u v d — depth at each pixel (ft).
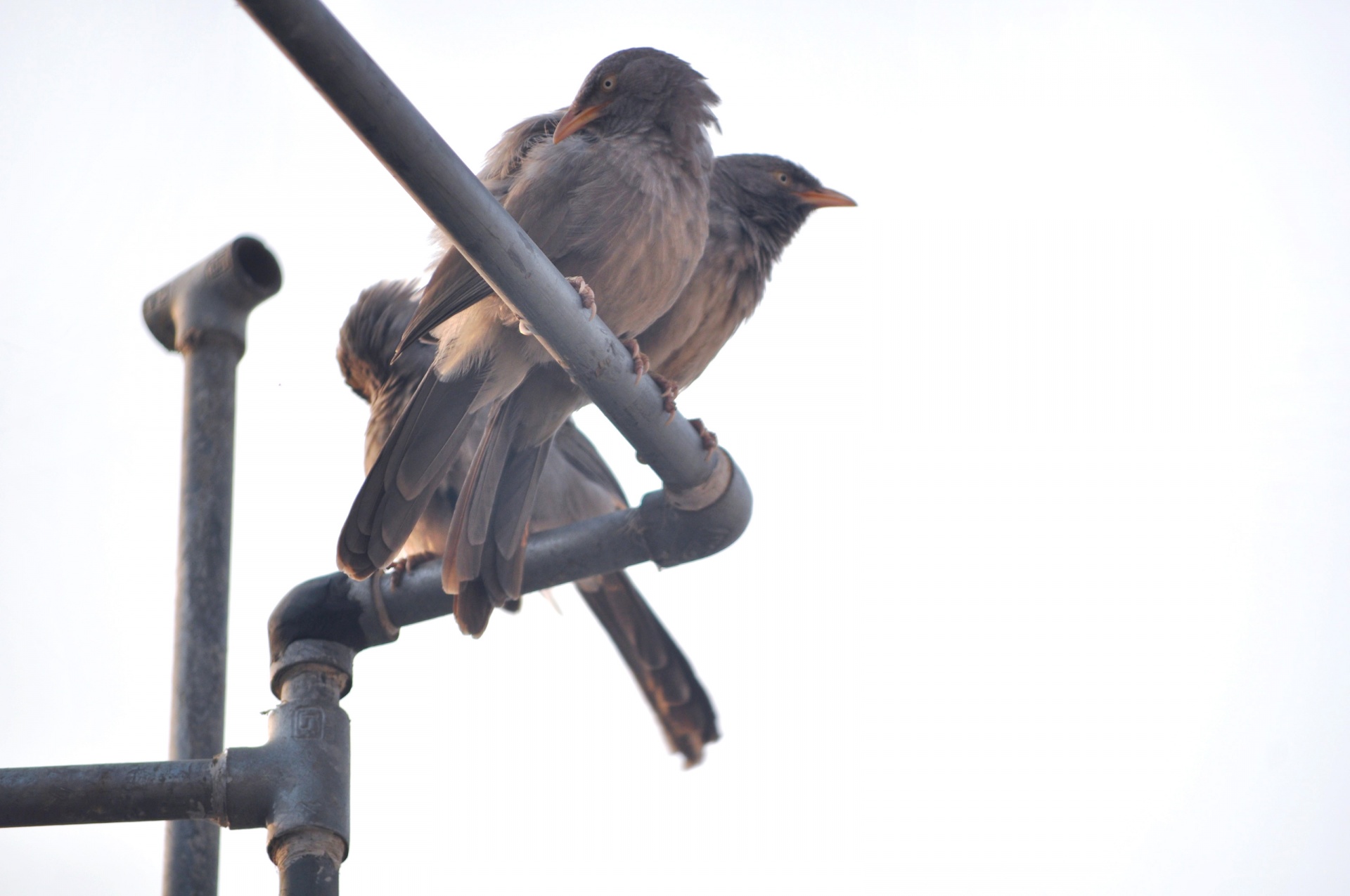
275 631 23.34
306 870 19.80
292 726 21.22
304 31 15.76
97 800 19.60
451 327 29.89
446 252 29.04
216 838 22.33
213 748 22.80
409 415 28.02
